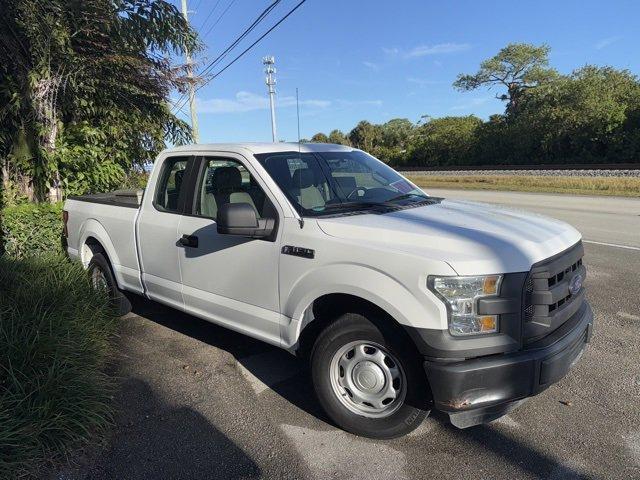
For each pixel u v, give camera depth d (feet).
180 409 12.17
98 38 27.55
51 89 25.38
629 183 72.95
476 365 9.19
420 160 193.88
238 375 13.91
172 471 9.91
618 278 22.56
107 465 10.09
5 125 25.81
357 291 10.12
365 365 10.64
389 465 9.98
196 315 14.39
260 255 12.10
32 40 23.86
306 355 11.98
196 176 14.25
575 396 12.37
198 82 34.17
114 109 30.17
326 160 14.01
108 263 17.98
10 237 22.17
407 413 10.29
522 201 58.95
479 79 202.28
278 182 12.28
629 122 126.21
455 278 9.12
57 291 16.30
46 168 25.49
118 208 17.22
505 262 9.32
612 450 10.27
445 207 12.81
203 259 13.65
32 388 10.94
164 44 28.14
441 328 9.19
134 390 13.12
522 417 11.53
